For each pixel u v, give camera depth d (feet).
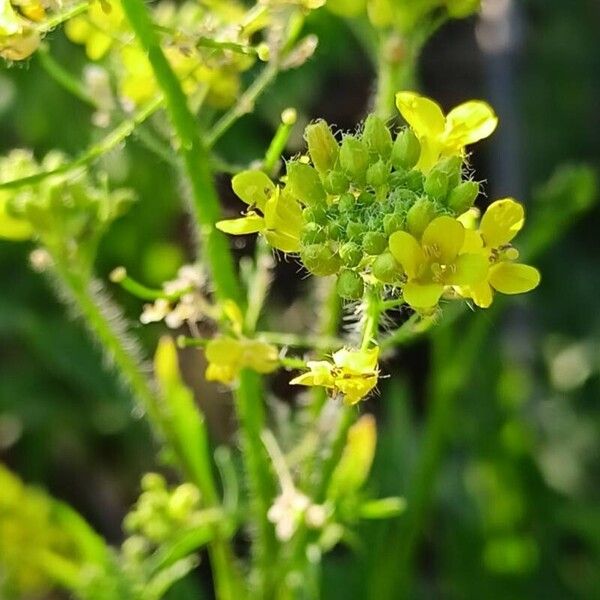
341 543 0.85
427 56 1.25
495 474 0.83
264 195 0.50
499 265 0.49
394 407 0.79
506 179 1.07
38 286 0.94
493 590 0.81
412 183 0.50
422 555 0.92
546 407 0.99
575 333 1.05
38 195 0.60
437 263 0.48
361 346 0.50
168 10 0.61
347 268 0.49
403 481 0.76
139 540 0.67
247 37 0.54
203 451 0.62
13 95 0.94
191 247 1.03
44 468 0.97
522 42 1.11
